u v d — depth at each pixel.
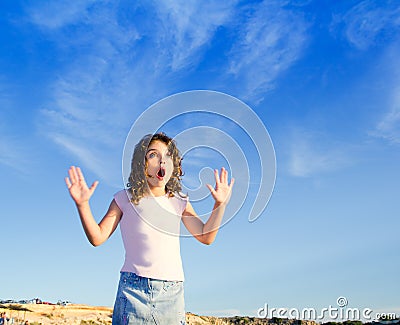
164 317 1.47
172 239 1.55
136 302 1.45
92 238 1.46
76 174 1.44
